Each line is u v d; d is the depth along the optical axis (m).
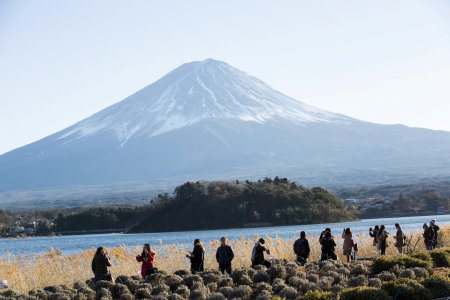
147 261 33.06
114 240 116.00
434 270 29.88
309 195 147.88
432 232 44.75
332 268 31.95
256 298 25.62
